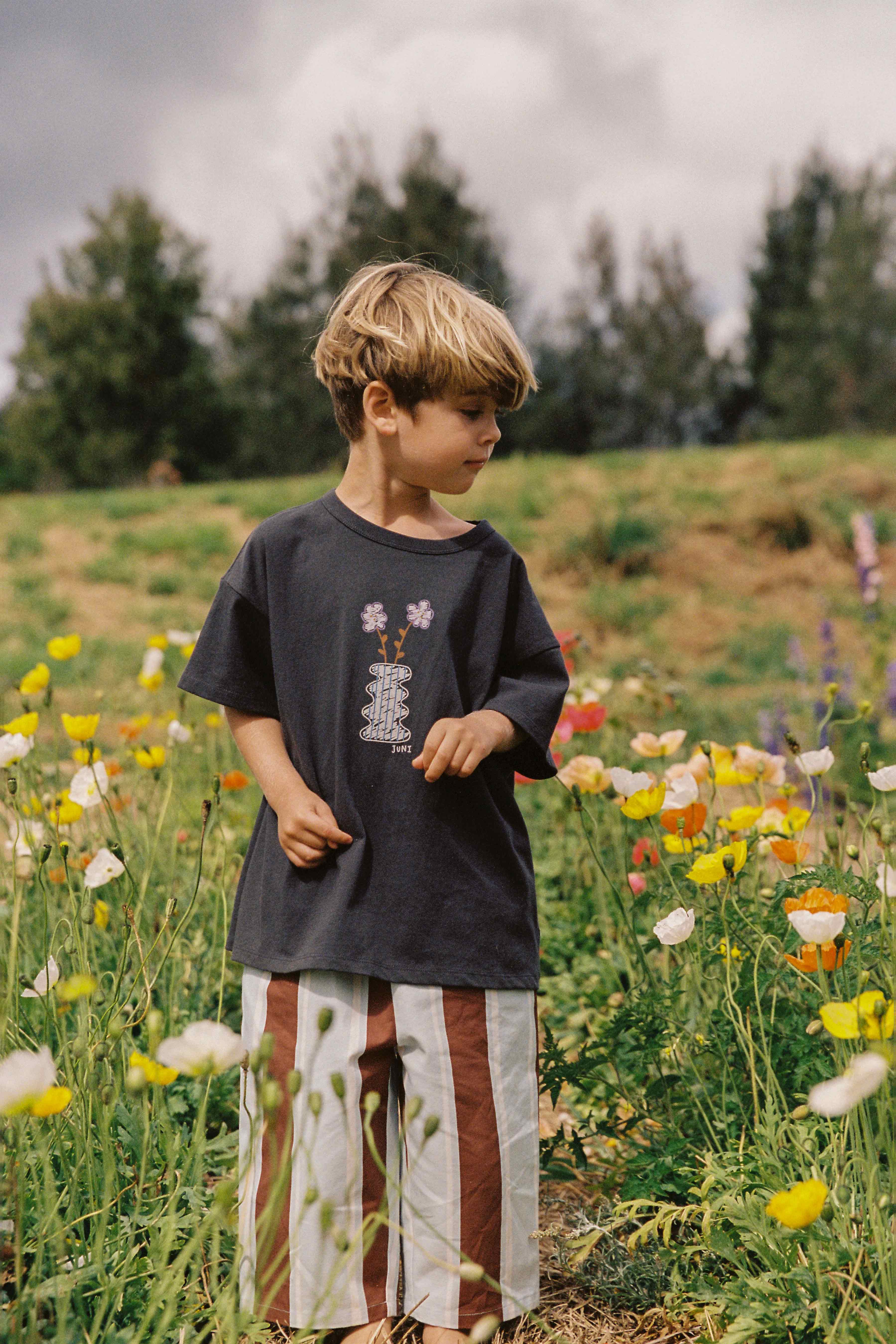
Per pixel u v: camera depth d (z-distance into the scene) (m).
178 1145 1.54
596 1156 1.87
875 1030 1.18
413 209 36.66
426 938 1.45
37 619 9.30
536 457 15.62
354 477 1.63
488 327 1.53
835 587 11.45
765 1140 1.52
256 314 38.38
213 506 14.30
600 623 10.59
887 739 5.22
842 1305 1.28
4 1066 1.07
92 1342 1.17
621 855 2.38
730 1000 1.56
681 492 13.08
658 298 42.75
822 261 39.16
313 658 1.54
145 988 1.79
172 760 2.33
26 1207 1.43
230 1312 1.17
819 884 1.71
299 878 1.48
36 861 1.68
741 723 6.46
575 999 2.40
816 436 36.78
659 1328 1.48
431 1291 1.42
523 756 1.59
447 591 1.56
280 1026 1.45
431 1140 1.42
